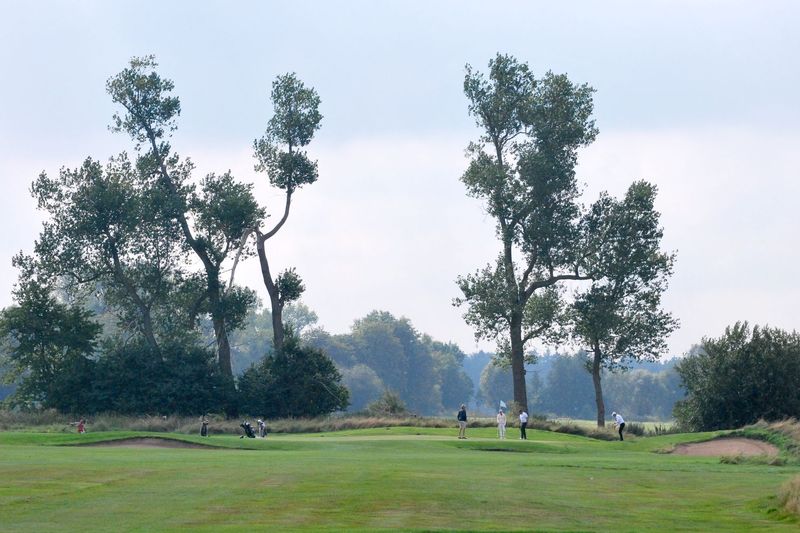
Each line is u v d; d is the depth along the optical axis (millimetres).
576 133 83125
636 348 81875
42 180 86562
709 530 21406
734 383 72500
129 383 84562
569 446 51125
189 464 34094
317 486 27344
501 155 86000
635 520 22812
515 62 85125
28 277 88062
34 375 86250
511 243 82625
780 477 33625
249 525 20562
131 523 20641
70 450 41875
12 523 20531
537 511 23797
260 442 49594
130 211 86938
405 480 29344
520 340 83500
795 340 73375
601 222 82875
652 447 54469
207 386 86062
